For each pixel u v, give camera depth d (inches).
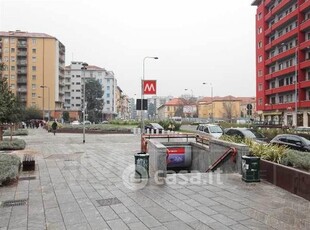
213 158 521.7
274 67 2289.6
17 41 3437.5
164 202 287.9
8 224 234.5
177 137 671.1
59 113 3585.1
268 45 2308.1
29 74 3449.8
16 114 858.8
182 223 233.3
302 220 238.2
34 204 285.7
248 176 366.0
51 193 325.1
